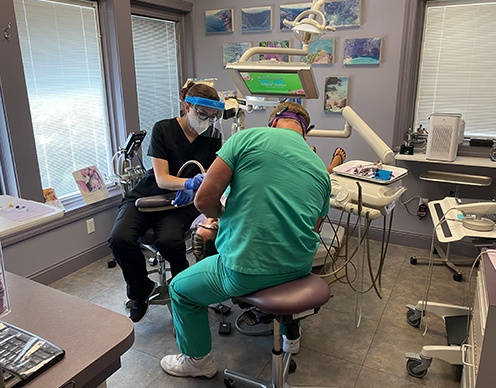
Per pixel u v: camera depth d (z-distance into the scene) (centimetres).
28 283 105
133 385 185
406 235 335
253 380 177
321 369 196
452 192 312
